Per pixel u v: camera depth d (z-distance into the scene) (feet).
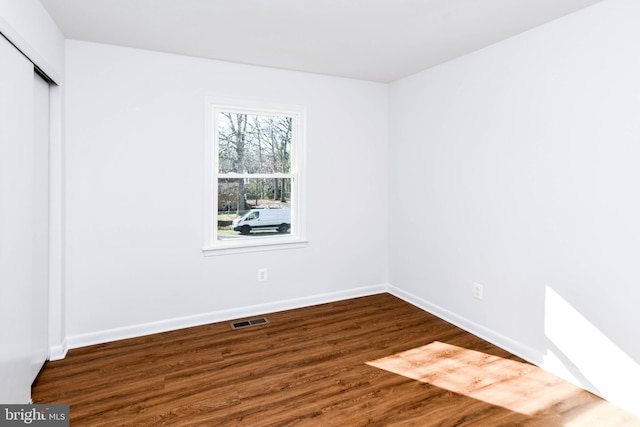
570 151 7.57
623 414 6.63
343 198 12.79
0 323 5.50
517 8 7.32
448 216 10.88
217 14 7.71
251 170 11.50
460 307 10.57
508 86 8.89
